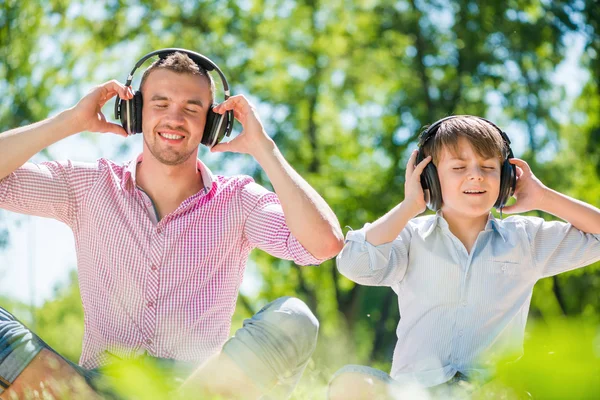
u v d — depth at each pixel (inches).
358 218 742.5
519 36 679.1
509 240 142.7
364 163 786.2
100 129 139.5
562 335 26.3
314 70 754.8
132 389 38.5
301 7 759.7
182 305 132.8
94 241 135.7
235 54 767.7
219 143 143.3
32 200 134.2
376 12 738.2
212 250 136.2
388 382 106.0
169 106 136.8
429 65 727.7
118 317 132.5
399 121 726.5
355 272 140.6
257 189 142.4
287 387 110.3
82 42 739.4
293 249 135.2
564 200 145.6
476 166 139.1
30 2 690.2
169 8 765.3
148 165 139.3
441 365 137.6
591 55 665.0
